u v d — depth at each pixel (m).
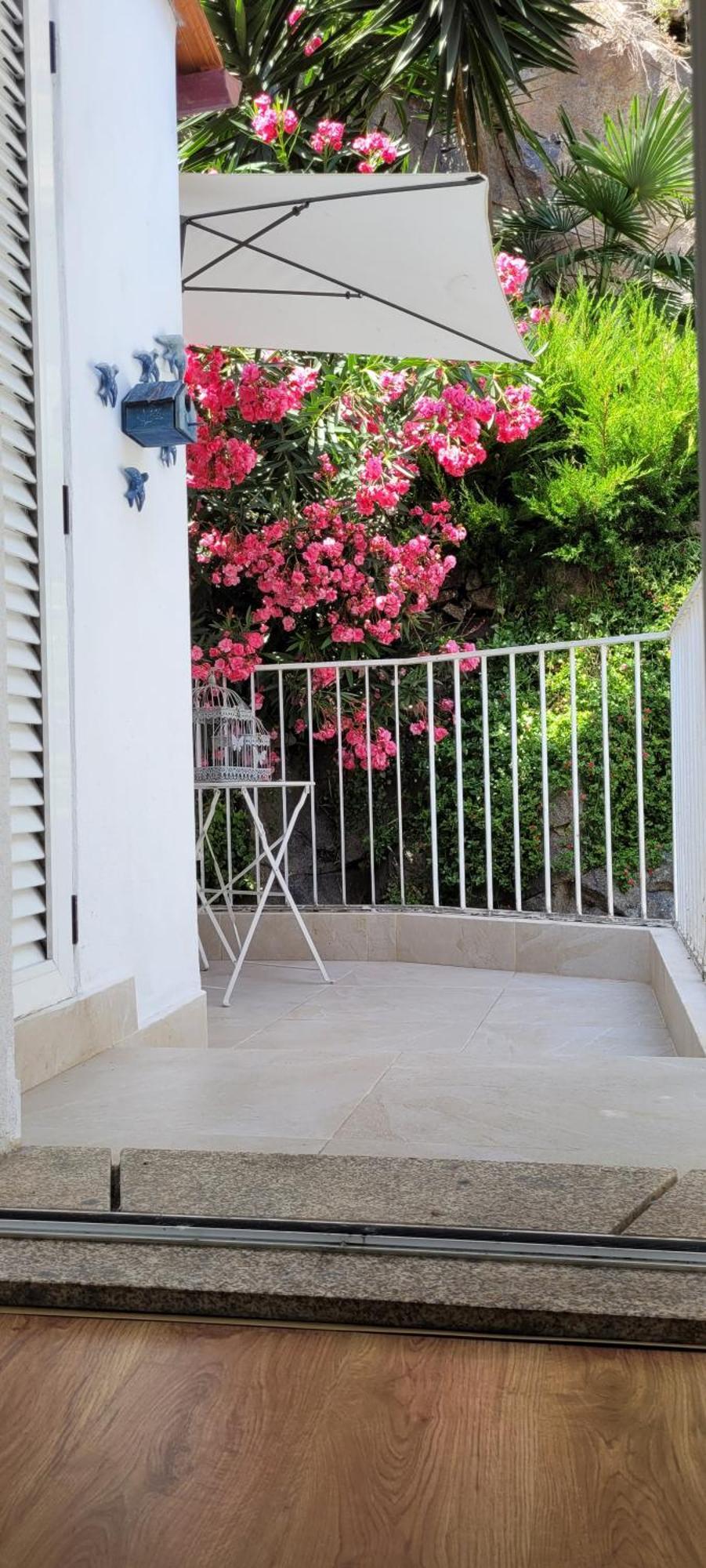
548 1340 1.28
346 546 6.20
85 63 2.78
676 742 4.03
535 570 6.96
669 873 6.60
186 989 3.19
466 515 6.85
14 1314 1.37
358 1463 1.05
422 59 6.18
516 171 8.66
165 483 3.17
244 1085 2.26
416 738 6.77
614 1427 1.10
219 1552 0.92
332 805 6.83
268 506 5.97
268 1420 1.12
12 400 2.42
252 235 3.88
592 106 8.98
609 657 6.73
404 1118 1.99
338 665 5.06
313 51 6.03
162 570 3.14
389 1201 1.55
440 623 6.85
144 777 2.97
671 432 6.59
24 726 2.42
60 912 2.51
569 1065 2.37
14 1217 1.52
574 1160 1.74
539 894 6.73
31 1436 1.10
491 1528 0.95
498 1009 3.76
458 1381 1.19
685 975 3.38
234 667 5.55
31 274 2.48
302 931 4.35
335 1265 1.39
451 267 3.91
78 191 2.71
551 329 6.88
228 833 4.53
